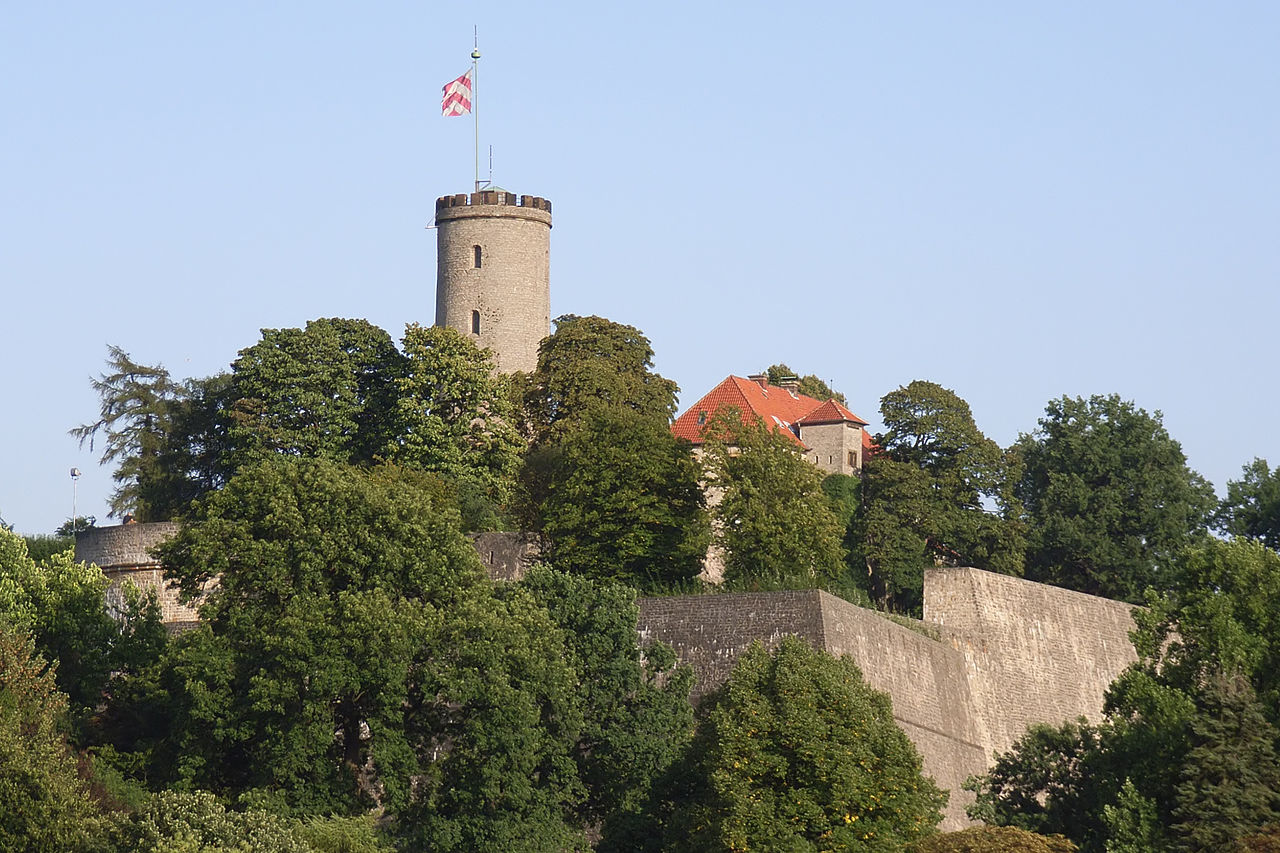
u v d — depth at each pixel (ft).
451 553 392.88
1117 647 522.06
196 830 311.06
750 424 521.24
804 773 327.88
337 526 387.55
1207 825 326.65
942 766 442.91
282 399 565.12
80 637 415.85
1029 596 497.87
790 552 484.33
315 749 359.66
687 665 388.16
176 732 379.35
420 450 560.61
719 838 323.16
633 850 349.00
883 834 322.96
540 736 363.15
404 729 370.32
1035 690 489.67
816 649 401.90
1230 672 354.54
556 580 393.91
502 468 568.41
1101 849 348.59
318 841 318.65
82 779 352.90
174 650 388.57
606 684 377.71
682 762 354.13
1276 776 331.57
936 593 487.20
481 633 370.94
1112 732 378.94
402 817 360.28
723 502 488.44
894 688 432.25
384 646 365.61
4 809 325.62
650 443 487.61
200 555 387.55
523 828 356.59
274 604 385.09
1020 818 363.15
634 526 475.72
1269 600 379.96
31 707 371.76
